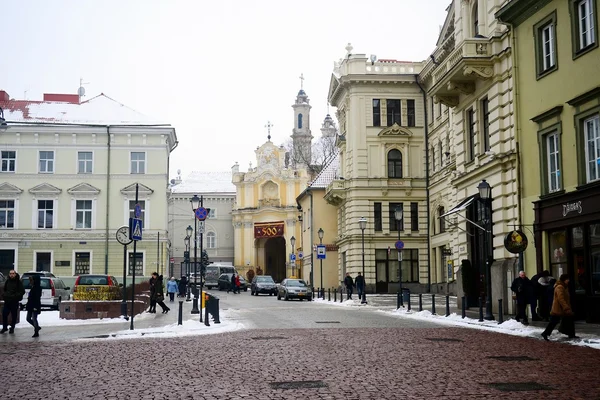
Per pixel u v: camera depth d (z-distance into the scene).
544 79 24.25
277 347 16.50
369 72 57.09
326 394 10.14
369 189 56.53
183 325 22.56
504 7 26.05
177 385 11.08
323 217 67.62
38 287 20.12
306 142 119.00
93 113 59.69
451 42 43.50
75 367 13.23
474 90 29.73
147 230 57.91
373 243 56.22
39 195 57.47
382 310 33.09
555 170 23.84
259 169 95.00
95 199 57.78
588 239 21.69
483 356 14.45
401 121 57.25
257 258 95.75
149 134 58.66
